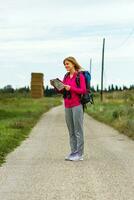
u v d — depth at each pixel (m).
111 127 27.17
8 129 23.41
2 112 46.62
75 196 8.56
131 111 31.45
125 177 10.33
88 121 33.84
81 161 12.66
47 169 11.39
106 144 17.25
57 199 8.34
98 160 12.84
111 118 31.39
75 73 12.68
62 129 25.38
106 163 12.27
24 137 20.23
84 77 12.66
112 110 38.22
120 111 32.22
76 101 12.65
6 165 12.05
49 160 12.91
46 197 8.52
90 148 15.84
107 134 22.08
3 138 17.88
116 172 10.93
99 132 23.36
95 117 39.31
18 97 114.00
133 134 20.34
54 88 12.81
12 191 9.04
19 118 34.47
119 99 71.50
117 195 8.64
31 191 9.02
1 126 25.36
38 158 13.33
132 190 9.05
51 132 23.20
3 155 13.98
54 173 10.84
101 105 53.91
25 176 10.51
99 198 8.41
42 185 9.55
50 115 44.59
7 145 16.19
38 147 16.23
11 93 133.38
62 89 12.66
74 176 10.46
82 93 12.62
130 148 15.89
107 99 73.75
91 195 8.65
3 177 10.42
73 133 12.83
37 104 77.62
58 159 13.09
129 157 13.45
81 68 12.77
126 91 82.75
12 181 9.98
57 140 18.81
